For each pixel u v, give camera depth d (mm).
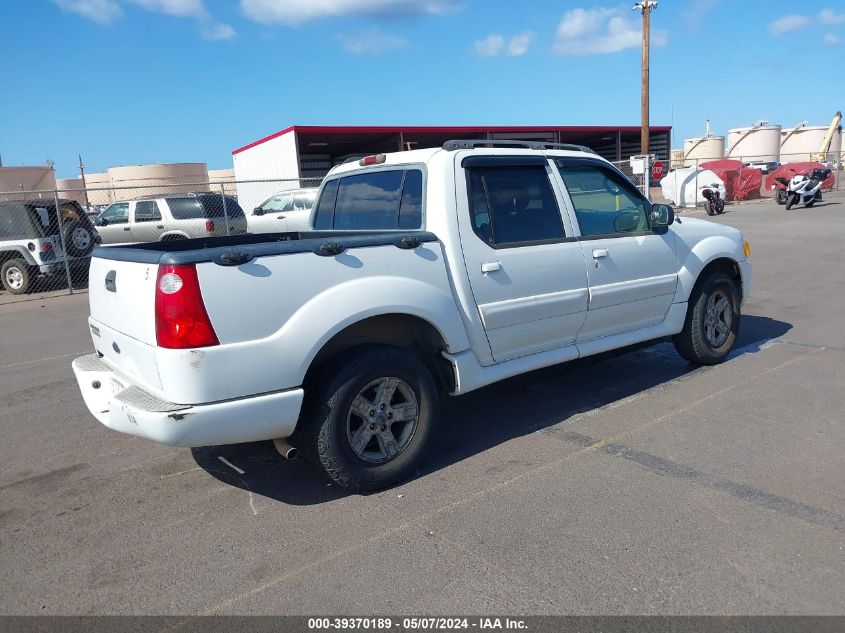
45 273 14203
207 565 3289
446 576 3066
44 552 3500
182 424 3326
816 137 57969
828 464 3965
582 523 3449
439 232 4203
